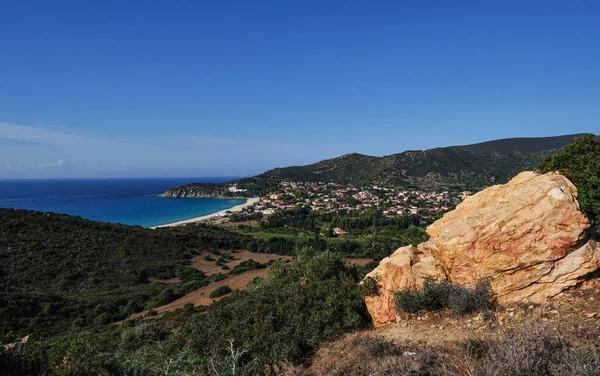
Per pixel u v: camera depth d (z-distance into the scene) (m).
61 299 28.08
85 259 39.66
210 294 26.80
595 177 6.84
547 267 6.23
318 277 9.03
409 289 7.34
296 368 6.04
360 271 10.07
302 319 7.45
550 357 4.09
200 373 5.60
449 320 6.40
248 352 6.69
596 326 4.89
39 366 4.94
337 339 7.10
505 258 6.56
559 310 5.64
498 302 6.41
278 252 60.06
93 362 5.22
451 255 7.20
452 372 4.24
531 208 6.69
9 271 32.59
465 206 9.17
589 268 5.93
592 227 6.51
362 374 4.98
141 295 31.58
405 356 5.18
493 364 4.00
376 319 7.54
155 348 8.03
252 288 11.13
